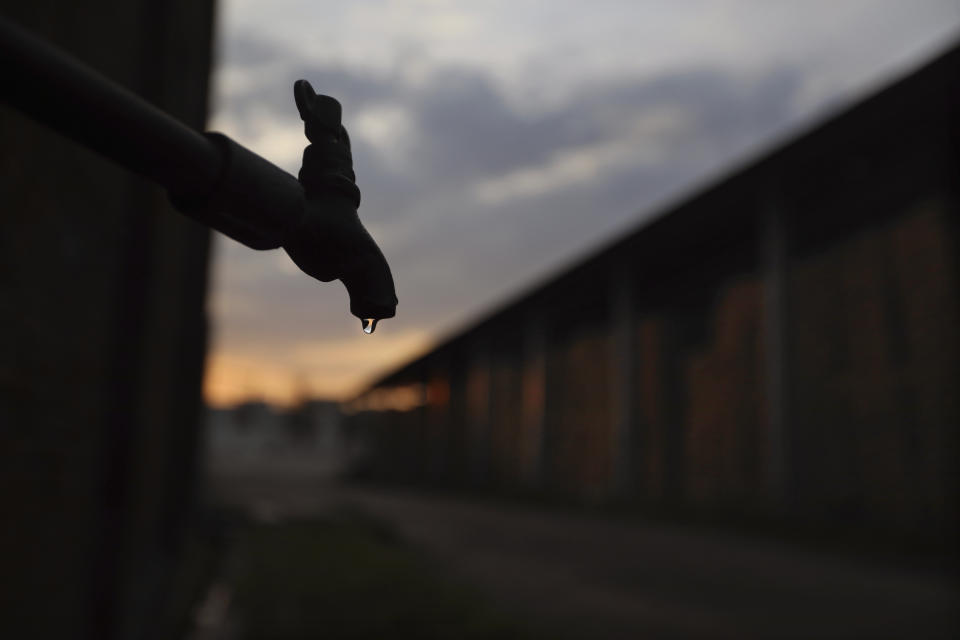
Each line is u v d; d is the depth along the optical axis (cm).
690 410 2342
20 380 167
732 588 985
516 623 688
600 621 752
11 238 154
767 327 1869
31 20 154
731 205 2022
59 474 216
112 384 309
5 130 144
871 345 1655
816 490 1769
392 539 1484
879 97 1452
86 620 284
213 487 3366
